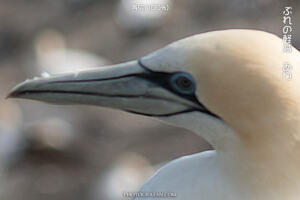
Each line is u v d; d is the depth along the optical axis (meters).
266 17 22.30
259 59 4.44
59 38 24.20
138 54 23.39
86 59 23.25
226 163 4.63
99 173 18.25
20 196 18.05
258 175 4.49
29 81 5.00
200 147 17.81
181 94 4.72
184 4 24.38
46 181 18.48
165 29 23.88
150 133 18.97
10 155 19.20
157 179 4.99
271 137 4.43
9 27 24.95
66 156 19.16
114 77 4.90
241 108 4.45
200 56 4.56
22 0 26.41
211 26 23.23
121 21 24.36
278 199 4.45
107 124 19.94
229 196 4.60
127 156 18.03
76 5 26.16
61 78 4.98
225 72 4.47
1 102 21.11
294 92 4.41
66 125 19.94
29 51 23.72
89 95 4.96
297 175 4.43
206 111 4.65
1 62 23.58
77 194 17.80
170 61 4.68
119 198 16.91
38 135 19.22
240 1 23.02
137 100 4.87
